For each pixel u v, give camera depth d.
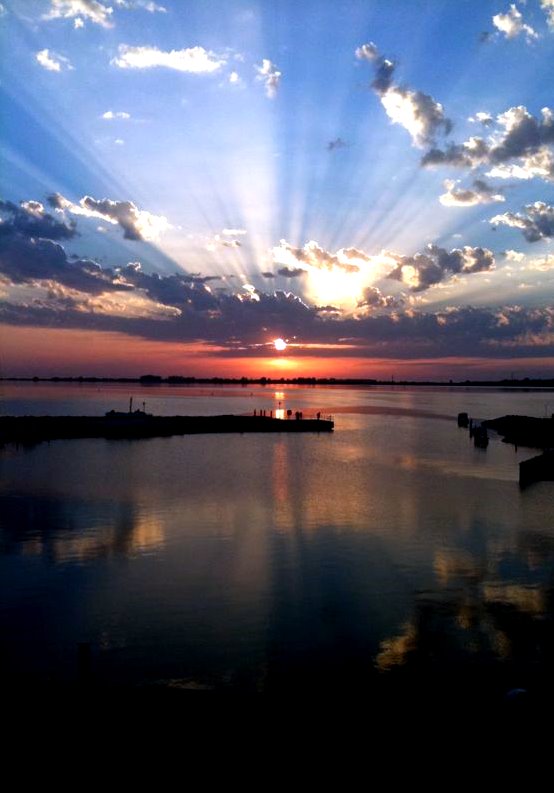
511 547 22.97
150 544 23.03
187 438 65.12
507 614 16.38
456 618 16.08
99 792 8.98
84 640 14.66
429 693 12.19
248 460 48.03
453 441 64.12
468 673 13.07
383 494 33.66
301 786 9.24
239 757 9.87
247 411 113.00
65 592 17.89
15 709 11.16
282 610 16.58
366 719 11.16
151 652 14.02
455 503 31.25
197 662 13.53
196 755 9.86
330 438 66.75
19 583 18.64
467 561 21.17
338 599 17.42
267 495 32.97
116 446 57.06
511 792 9.12
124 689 12.17
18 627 15.41
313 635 15.00
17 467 43.03
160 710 11.23
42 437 62.47
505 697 10.75
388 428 80.50
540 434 65.50
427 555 21.86
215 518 27.39
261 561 20.97
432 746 10.27
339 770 9.60
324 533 24.91
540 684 12.52
